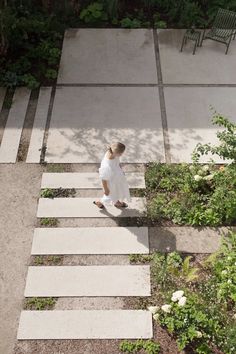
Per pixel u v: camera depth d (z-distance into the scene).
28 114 8.55
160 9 10.98
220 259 6.40
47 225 6.81
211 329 5.62
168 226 6.84
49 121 8.41
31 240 6.62
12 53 9.67
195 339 5.63
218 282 6.12
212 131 8.26
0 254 6.45
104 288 6.12
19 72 9.20
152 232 6.75
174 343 5.62
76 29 10.52
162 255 6.46
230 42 10.22
